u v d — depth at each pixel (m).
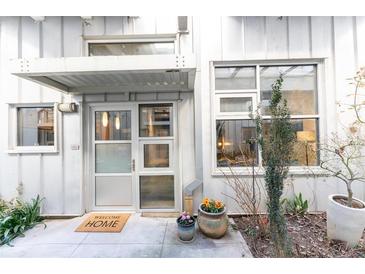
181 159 3.89
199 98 3.74
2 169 3.88
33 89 3.85
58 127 3.86
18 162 3.88
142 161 3.97
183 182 3.89
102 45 3.95
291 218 3.47
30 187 3.86
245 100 3.78
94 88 3.79
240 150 3.76
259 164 3.71
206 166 3.73
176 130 3.96
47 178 3.86
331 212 2.75
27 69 2.73
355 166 3.58
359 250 2.60
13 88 3.85
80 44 3.81
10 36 3.84
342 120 3.66
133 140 3.97
